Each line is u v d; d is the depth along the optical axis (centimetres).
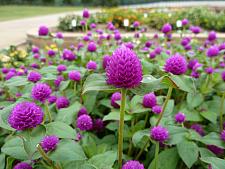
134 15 148
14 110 19
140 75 19
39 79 33
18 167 22
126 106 30
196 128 33
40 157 22
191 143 26
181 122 30
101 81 21
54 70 41
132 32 106
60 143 21
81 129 27
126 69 19
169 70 25
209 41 66
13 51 73
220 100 37
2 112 21
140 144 29
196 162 28
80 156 20
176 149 27
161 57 52
